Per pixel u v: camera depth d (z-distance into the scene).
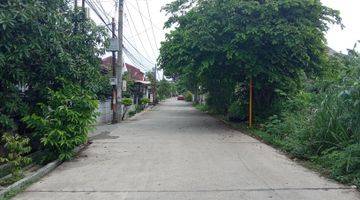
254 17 16.12
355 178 7.34
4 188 6.95
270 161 9.57
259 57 16.55
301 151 9.95
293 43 15.30
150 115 29.06
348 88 8.10
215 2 16.39
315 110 10.73
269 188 6.98
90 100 10.35
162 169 8.64
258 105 18.16
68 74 10.49
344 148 8.50
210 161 9.54
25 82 9.55
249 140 13.45
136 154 10.67
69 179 7.84
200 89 35.72
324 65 16.88
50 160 9.61
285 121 13.18
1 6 8.23
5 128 9.02
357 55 9.45
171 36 18.03
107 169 8.76
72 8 11.86
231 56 15.77
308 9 16.34
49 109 9.79
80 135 9.98
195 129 17.47
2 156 8.80
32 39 8.89
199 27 16.33
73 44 11.38
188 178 7.75
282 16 16.12
